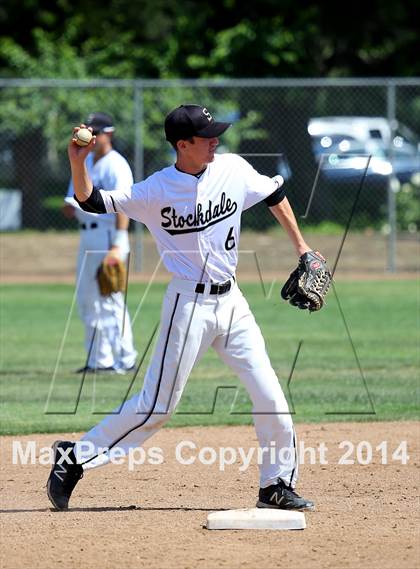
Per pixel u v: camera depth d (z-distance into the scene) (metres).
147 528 16.89
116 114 70.00
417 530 16.78
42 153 74.56
